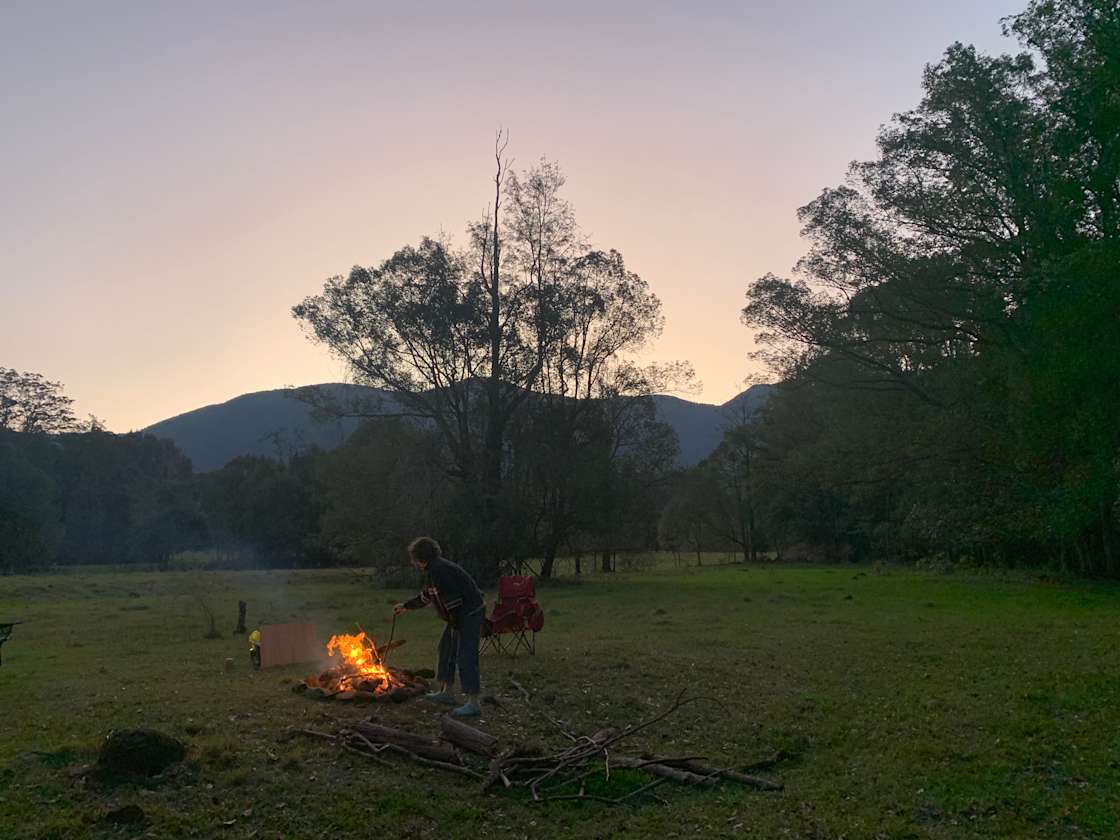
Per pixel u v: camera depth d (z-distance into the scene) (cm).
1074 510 2616
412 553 830
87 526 7500
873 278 3234
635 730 768
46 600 3244
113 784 580
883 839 593
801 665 1202
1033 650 1348
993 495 3212
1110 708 928
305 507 6788
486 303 3675
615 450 4003
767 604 2378
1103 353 2481
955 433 3186
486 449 3659
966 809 654
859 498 4841
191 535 7369
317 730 722
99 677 1127
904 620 1853
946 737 833
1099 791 688
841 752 796
